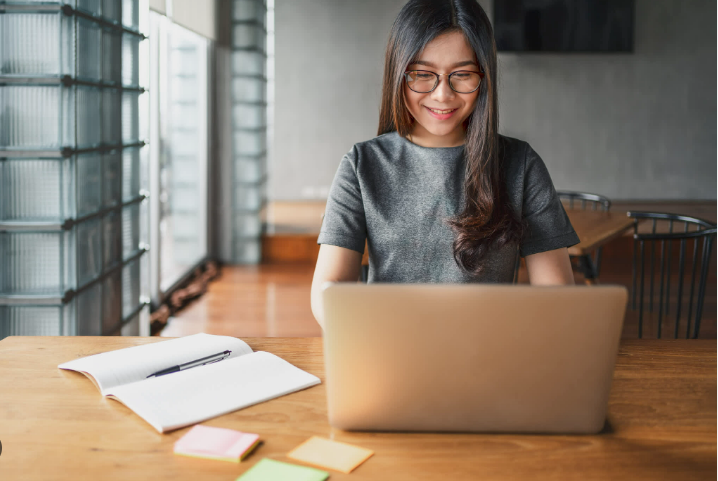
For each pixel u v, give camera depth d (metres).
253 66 5.05
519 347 0.80
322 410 0.93
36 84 1.91
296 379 1.02
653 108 7.16
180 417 0.88
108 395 0.96
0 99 1.92
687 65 7.10
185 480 0.75
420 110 1.22
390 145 1.31
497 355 0.81
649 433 0.87
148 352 1.08
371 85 7.09
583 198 3.84
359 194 1.29
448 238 1.25
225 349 1.12
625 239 5.28
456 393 0.82
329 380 0.83
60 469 0.77
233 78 5.07
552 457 0.80
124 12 2.41
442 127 1.22
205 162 5.03
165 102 4.27
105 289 2.33
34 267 1.99
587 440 0.84
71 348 1.18
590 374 0.81
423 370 0.82
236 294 4.32
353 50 7.05
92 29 2.12
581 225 3.00
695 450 0.82
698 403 0.96
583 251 2.52
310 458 0.79
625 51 6.99
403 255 1.27
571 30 6.95
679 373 1.08
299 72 7.08
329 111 7.14
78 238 2.08
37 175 1.96
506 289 0.78
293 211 6.62
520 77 7.11
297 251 5.40
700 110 7.16
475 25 1.15
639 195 7.29
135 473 0.76
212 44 5.00
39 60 1.92
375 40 7.04
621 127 7.19
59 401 0.95
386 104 1.29
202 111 4.98
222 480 0.75
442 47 1.16
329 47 7.04
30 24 1.91
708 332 3.25
